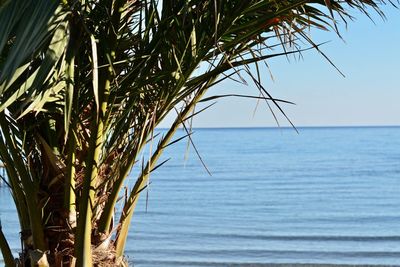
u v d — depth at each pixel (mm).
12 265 6234
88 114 6199
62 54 4816
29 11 4324
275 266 24047
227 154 116000
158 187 59062
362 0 5695
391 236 31172
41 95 4797
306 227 34938
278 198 49219
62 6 4750
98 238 6027
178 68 5371
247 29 5523
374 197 49156
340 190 54750
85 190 5812
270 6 5480
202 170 79875
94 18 5566
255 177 68688
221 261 25344
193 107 6023
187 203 45938
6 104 4621
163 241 29672
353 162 90188
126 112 5852
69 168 5945
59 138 6082
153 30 5676
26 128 5914
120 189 6023
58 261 5945
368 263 24844
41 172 6074
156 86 5859
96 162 5816
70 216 6035
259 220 37719
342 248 28172
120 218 6227
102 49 5633
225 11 5418
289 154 113625
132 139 6000
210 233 32312
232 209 42656
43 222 6027
